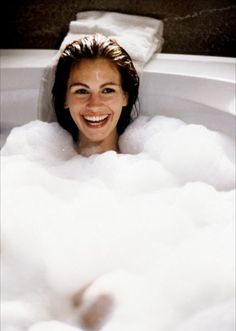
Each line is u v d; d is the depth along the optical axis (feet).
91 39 4.86
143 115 5.64
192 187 4.99
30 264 4.46
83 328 3.98
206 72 5.17
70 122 5.52
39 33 6.13
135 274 4.27
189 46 5.97
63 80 5.02
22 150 5.58
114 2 5.75
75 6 5.87
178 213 4.78
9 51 5.80
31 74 5.41
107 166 5.37
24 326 3.96
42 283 4.33
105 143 5.57
